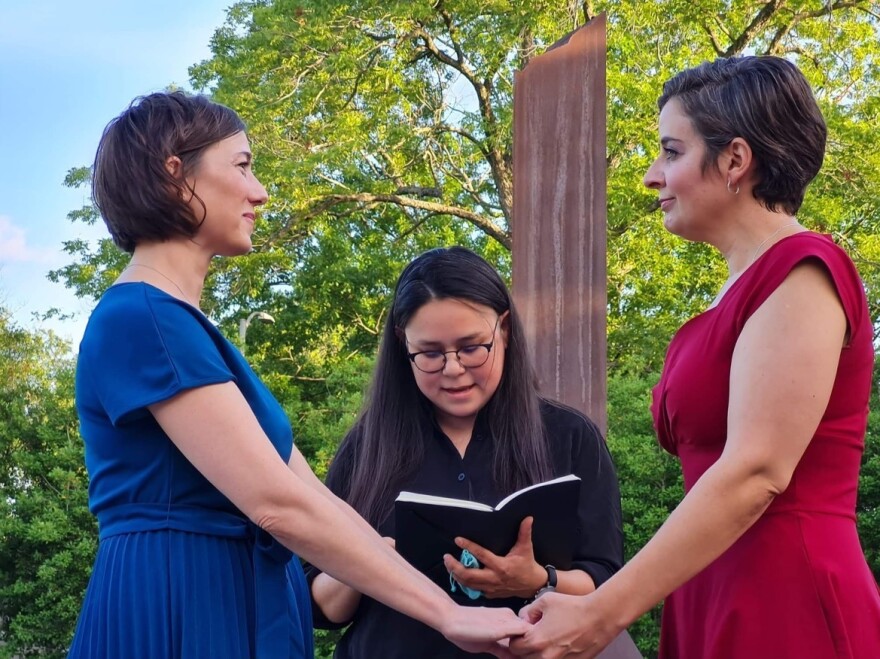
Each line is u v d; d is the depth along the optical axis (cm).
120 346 197
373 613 237
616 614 198
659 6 1484
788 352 189
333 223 1705
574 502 216
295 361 1672
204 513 201
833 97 1573
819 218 1432
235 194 212
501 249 1789
